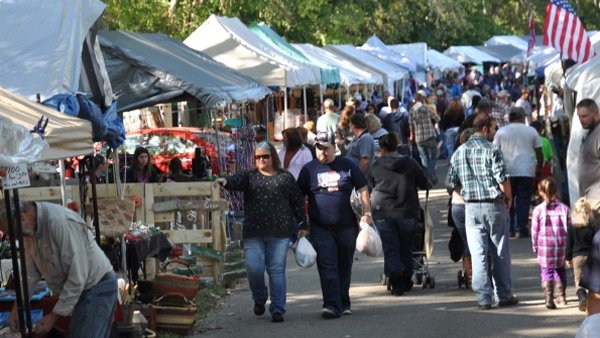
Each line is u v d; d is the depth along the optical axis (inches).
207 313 631.2
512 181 876.6
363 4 2335.1
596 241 366.0
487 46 3307.1
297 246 592.1
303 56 1387.8
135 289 571.8
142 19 1569.9
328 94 1676.9
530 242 864.9
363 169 854.5
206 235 719.7
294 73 1237.7
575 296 632.4
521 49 3248.0
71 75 554.6
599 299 365.4
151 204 721.0
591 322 244.1
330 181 595.2
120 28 1547.7
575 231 567.2
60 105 523.8
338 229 597.3
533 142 874.8
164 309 561.9
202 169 911.0
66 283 400.8
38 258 402.0
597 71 745.6
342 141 1032.2
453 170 608.1
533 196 982.4
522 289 669.3
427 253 677.9
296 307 644.1
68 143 426.3
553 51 1686.8
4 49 557.3
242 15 1744.6
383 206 650.8
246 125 1061.1
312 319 600.1
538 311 596.1
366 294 677.3
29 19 578.9
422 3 3058.6
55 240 397.7
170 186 727.1
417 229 682.8
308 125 1044.5
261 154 593.3
